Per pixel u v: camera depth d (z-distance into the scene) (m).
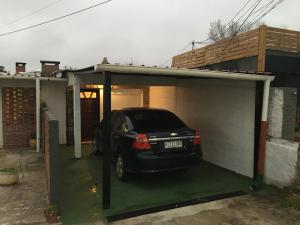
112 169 7.48
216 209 5.04
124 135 6.27
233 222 4.57
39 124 9.48
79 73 8.19
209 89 7.95
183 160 5.98
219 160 7.66
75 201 5.39
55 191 4.69
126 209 5.04
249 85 6.58
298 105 8.88
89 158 8.61
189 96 8.88
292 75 9.78
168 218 4.71
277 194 5.67
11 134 9.88
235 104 7.04
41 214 4.79
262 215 4.81
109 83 4.95
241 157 6.92
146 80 8.95
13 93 9.81
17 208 5.02
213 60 11.47
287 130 6.09
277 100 6.07
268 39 9.32
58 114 10.47
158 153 5.82
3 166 7.63
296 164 5.59
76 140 8.56
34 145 9.89
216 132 7.74
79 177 6.82
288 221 4.61
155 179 6.62
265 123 6.20
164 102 10.48
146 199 5.47
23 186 6.08
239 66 10.07
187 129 6.22
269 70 9.44
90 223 4.53
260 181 6.24
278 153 5.91
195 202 5.32
